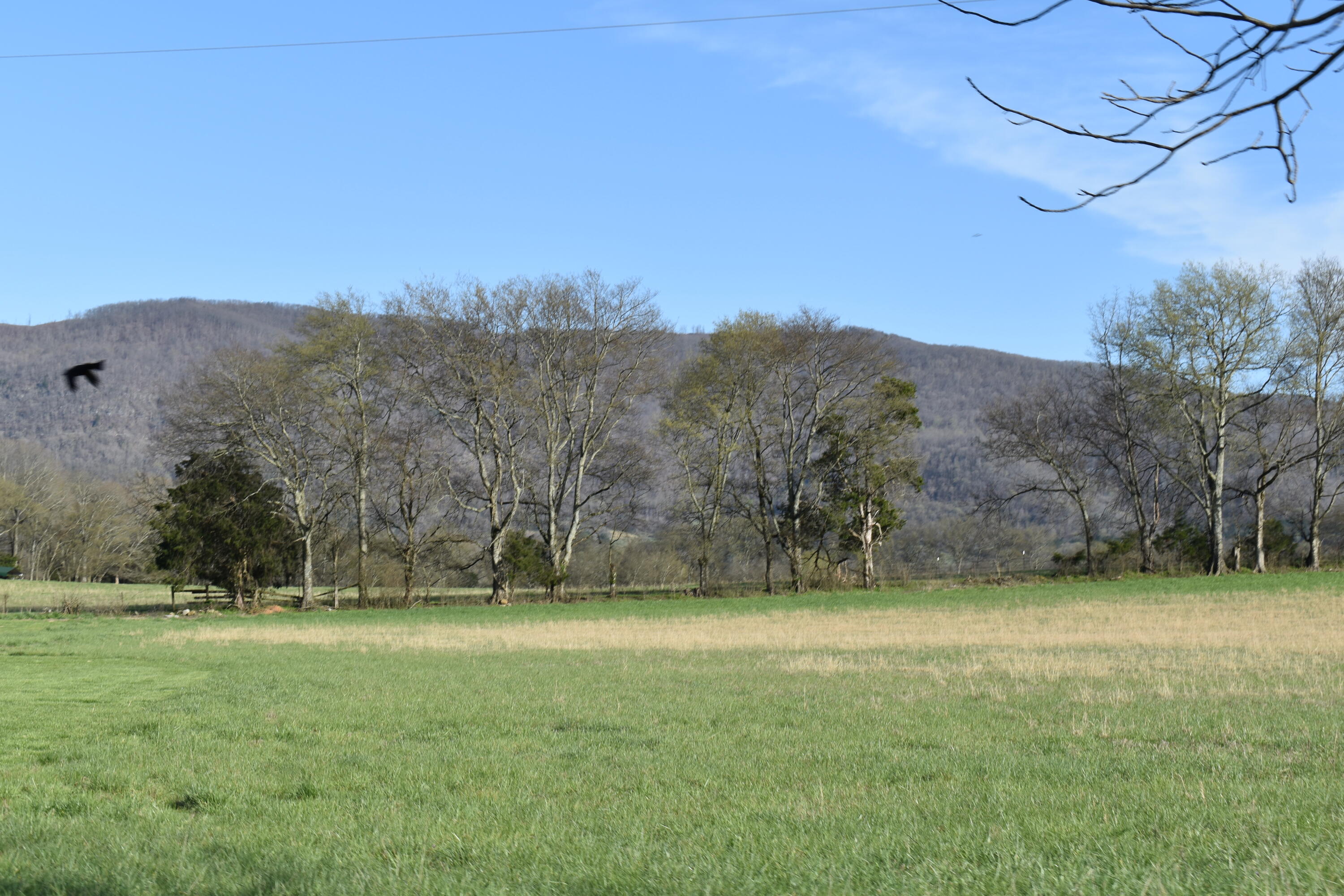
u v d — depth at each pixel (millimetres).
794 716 15156
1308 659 22859
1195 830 7566
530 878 6625
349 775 10680
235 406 52594
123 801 9445
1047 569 72125
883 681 20047
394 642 33438
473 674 22703
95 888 6480
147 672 23594
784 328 58375
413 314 53188
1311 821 7754
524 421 56844
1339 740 12156
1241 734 12719
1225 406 58156
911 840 7445
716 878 6438
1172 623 34656
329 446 54688
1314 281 56156
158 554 52250
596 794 9695
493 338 54156
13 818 8516
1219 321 55719
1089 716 14664
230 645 32156
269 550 54688
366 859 7172
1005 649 27312
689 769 10977
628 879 6477
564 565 56781
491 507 55750
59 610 52062
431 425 55656
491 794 9656
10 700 18016
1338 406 56281
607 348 55719
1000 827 7770
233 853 7379
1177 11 3250
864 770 10820
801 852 7160
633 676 21938
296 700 17719
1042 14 3225
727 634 35031
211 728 14320
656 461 57844
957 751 11844
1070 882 6184
